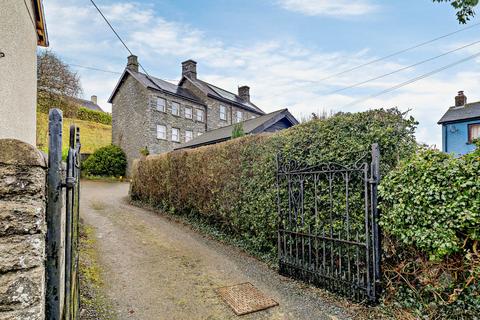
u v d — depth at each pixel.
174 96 19.88
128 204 10.12
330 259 3.69
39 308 1.06
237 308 3.18
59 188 1.34
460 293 2.56
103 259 4.44
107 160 18.53
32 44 4.82
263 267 4.48
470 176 2.45
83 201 9.90
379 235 3.15
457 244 2.52
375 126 3.32
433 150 2.83
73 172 1.73
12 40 3.50
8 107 3.38
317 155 3.86
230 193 5.69
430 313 2.73
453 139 12.73
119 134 20.38
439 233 2.57
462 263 2.53
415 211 2.74
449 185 2.55
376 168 3.12
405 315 2.85
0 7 3.03
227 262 4.66
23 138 4.23
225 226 6.09
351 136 3.51
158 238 5.85
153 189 9.38
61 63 12.23
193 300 3.36
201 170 6.80
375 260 3.10
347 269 3.52
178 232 6.43
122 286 3.60
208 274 4.14
